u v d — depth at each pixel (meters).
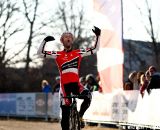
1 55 45.50
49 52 10.94
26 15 45.19
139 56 33.97
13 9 44.62
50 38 10.96
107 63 18.27
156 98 14.98
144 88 15.81
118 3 17.84
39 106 24.92
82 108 10.73
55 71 50.41
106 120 18.16
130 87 17.12
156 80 15.41
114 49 17.98
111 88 17.95
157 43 35.69
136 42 33.03
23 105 26.17
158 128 14.89
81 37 49.22
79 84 10.80
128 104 16.77
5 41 45.09
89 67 48.44
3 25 44.69
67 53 10.88
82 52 10.91
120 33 17.77
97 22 18.81
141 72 16.81
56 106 23.55
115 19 17.98
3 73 46.41
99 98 18.70
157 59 35.50
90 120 19.22
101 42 18.50
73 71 10.79
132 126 16.67
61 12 47.34
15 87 47.97
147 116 15.58
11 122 22.97
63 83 10.80
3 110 27.80
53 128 18.73
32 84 49.03
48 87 24.58
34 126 19.98
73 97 10.55
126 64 33.62
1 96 28.00
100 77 18.61
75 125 10.70
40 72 49.75
